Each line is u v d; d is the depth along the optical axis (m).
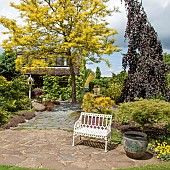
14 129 8.94
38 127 9.34
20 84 13.37
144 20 9.21
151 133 8.08
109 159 5.82
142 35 9.09
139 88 8.77
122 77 12.57
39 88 20.69
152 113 6.61
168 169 4.94
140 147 5.70
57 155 6.00
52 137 7.82
